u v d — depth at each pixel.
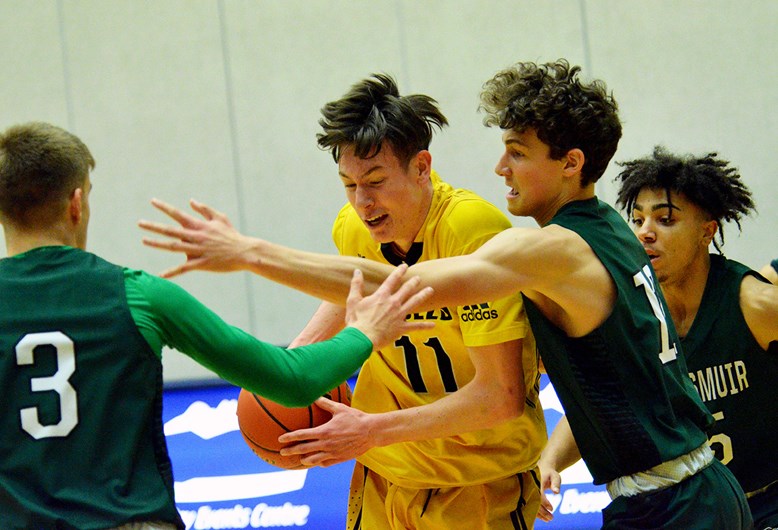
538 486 6.00
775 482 5.77
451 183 13.83
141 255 14.48
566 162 4.80
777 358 5.67
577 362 4.64
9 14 14.57
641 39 13.21
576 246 4.56
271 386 4.11
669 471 4.59
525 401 5.52
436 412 5.22
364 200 5.23
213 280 14.30
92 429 3.92
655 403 4.62
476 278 4.41
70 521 3.80
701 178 5.67
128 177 14.45
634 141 13.32
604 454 4.71
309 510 8.50
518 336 5.19
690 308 5.82
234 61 14.13
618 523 4.66
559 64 4.94
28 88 14.62
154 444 4.04
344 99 5.19
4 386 3.92
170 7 14.20
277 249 4.37
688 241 5.69
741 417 5.72
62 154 4.16
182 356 13.92
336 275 4.49
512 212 4.99
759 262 13.09
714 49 13.05
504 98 4.83
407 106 5.18
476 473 5.64
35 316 3.98
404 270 4.50
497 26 13.55
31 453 3.88
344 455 5.10
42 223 4.17
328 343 4.32
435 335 5.53
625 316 4.59
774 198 13.01
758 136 13.01
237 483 9.26
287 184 14.17
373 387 5.93
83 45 14.43
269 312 14.21
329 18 13.91
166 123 14.34
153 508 3.92
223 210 14.34
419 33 13.73
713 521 4.57
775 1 12.85
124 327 3.98
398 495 5.83
